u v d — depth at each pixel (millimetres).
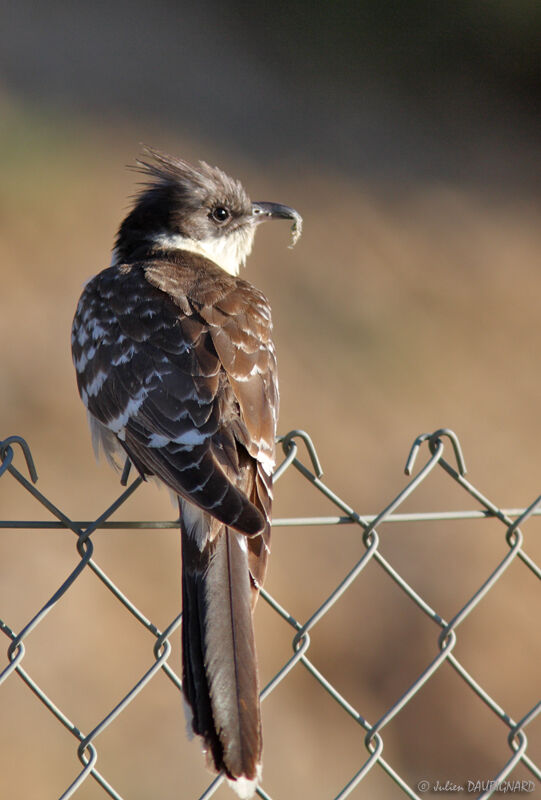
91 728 10625
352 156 22516
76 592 11719
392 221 21156
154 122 20625
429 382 17750
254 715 4867
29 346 14812
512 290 20578
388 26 26750
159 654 5219
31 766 10219
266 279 18000
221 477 5445
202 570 5266
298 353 16906
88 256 16844
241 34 25328
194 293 6523
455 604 13539
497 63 27078
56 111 19625
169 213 7938
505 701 12711
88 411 6621
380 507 14711
